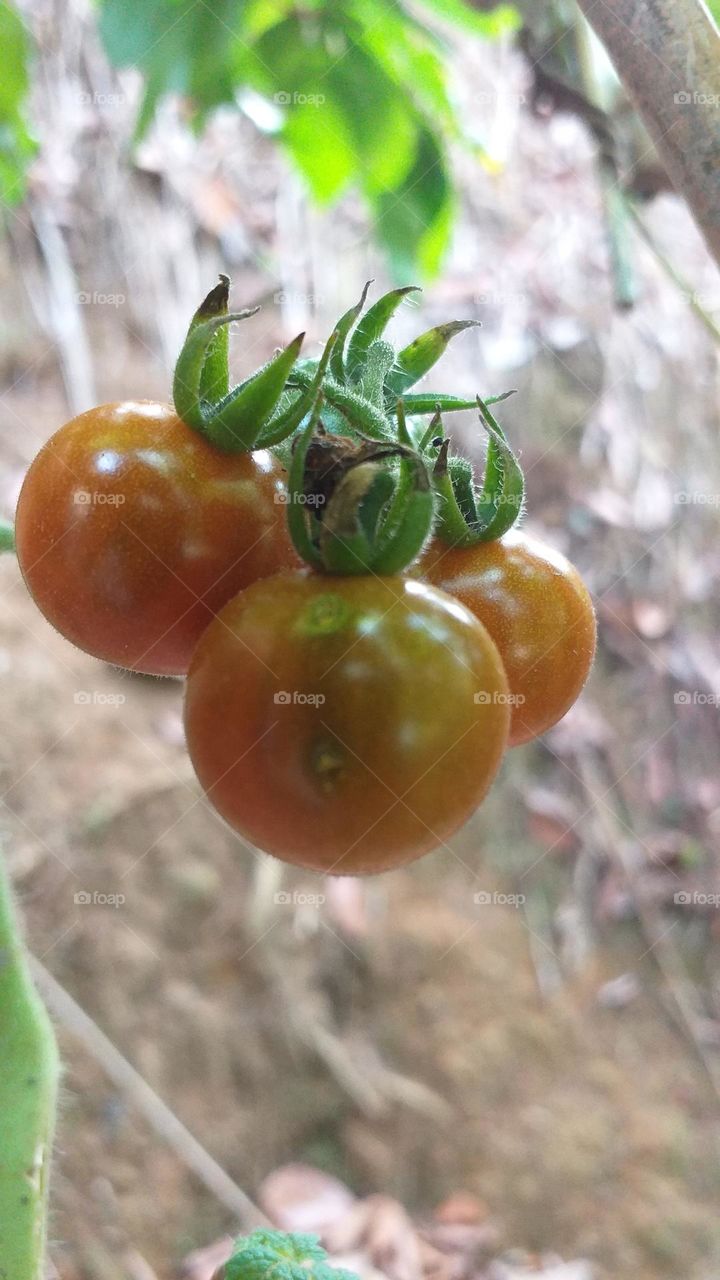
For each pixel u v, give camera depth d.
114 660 0.10
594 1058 0.41
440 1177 0.37
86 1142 0.31
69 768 0.36
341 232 0.43
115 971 0.34
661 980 0.44
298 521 0.08
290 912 0.39
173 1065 0.35
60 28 0.39
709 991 0.44
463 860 0.43
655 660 0.46
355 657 0.08
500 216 0.45
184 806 0.37
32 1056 0.13
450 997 0.40
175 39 0.22
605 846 0.44
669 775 0.46
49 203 0.39
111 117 0.40
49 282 0.39
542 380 0.45
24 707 0.35
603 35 0.11
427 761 0.08
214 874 0.37
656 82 0.11
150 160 0.41
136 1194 0.32
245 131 0.43
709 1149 0.41
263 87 0.23
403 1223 0.35
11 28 0.24
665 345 0.46
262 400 0.09
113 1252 0.30
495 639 0.10
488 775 0.08
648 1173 0.40
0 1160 0.12
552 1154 0.39
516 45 0.23
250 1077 0.36
